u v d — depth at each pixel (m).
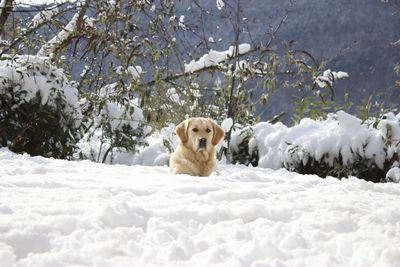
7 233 1.96
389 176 6.87
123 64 8.41
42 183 3.19
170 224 2.30
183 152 5.43
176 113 8.45
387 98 8.89
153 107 8.31
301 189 3.75
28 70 7.52
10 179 3.30
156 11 9.16
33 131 7.42
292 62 8.99
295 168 7.62
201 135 5.32
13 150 7.32
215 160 5.66
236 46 8.84
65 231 2.11
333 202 3.10
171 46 8.96
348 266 1.90
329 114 8.23
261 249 1.99
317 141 7.46
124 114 8.66
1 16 9.60
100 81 9.28
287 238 2.16
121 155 9.38
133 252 1.93
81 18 9.26
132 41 8.62
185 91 8.82
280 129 8.16
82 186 3.21
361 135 7.27
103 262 1.80
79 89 8.82
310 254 2.04
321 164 7.45
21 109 7.36
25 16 10.15
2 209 2.32
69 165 4.80
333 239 2.21
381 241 2.17
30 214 2.28
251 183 3.90
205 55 9.18
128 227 2.25
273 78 8.48
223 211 2.57
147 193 3.17
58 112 7.56
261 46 9.21
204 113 8.83
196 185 3.46
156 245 2.04
